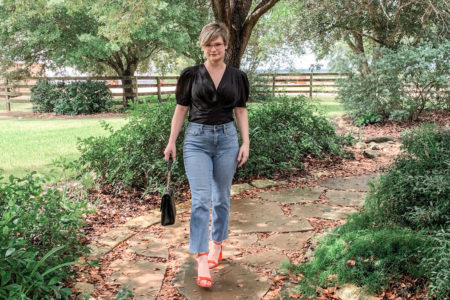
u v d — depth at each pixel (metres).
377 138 8.63
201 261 2.91
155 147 5.32
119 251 3.49
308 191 5.20
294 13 13.16
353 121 11.74
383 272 2.74
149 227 4.04
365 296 2.64
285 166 6.02
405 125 10.73
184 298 2.76
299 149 6.91
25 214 2.92
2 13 14.25
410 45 11.85
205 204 2.88
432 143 3.83
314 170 6.25
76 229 3.64
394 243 2.90
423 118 11.43
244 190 5.23
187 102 2.97
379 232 3.02
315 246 3.47
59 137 9.49
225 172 2.97
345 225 3.49
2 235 2.55
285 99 7.49
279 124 6.91
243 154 3.03
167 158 3.04
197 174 2.88
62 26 15.17
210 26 2.73
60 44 15.26
